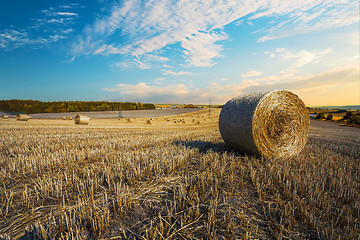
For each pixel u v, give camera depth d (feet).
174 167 16.03
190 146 25.62
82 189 11.51
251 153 21.53
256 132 19.94
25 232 8.27
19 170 15.69
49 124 72.69
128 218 9.32
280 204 10.53
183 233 8.24
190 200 10.66
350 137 50.62
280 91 21.31
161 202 10.80
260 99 20.11
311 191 11.75
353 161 20.48
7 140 30.40
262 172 15.70
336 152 26.21
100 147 26.04
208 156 19.81
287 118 22.02
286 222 9.13
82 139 33.58
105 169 14.64
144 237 7.93
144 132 49.01
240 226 8.88
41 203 10.55
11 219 9.22
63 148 25.20
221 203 10.61
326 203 10.76
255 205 10.71
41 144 27.58
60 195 11.24
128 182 13.29
